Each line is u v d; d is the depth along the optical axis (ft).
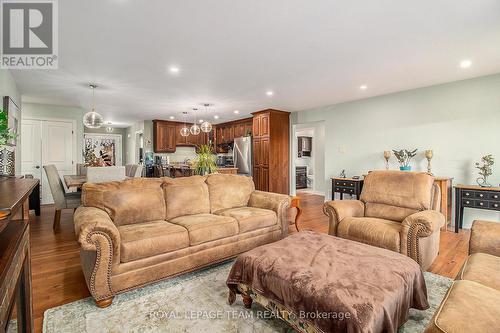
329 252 5.84
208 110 21.17
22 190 4.14
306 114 20.77
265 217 9.57
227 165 27.63
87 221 6.07
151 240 6.82
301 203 20.21
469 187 11.84
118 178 12.59
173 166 22.81
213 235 8.06
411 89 14.84
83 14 7.13
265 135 21.25
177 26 7.80
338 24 7.68
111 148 33.73
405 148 15.21
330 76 12.43
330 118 19.08
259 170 21.90
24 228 4.12
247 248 9.03
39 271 8.02
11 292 3.07
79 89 14.55
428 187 8.73
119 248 6.27
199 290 6.95
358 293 4.31
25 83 13.33
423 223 7.11
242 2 6.60
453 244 10.59
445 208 12.69
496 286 4.25
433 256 8.02
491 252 5.73
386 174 9.80
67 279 7.52
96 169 12.01
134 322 5.58
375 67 11.26
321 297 4.36
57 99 17.07
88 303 6.27
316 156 26.66
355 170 17.63
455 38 8.55
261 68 11.33
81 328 5.36
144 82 13.26
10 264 3.00
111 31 8.07
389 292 4.41
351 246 6.23
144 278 6.68
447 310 3.47
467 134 13.03
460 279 4.60
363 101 17.13
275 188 21.26
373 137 16.65
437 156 14.01
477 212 12.84
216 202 10.45
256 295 5.63
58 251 9.68
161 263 6.98
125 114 23.08
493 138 12.32
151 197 8.87
